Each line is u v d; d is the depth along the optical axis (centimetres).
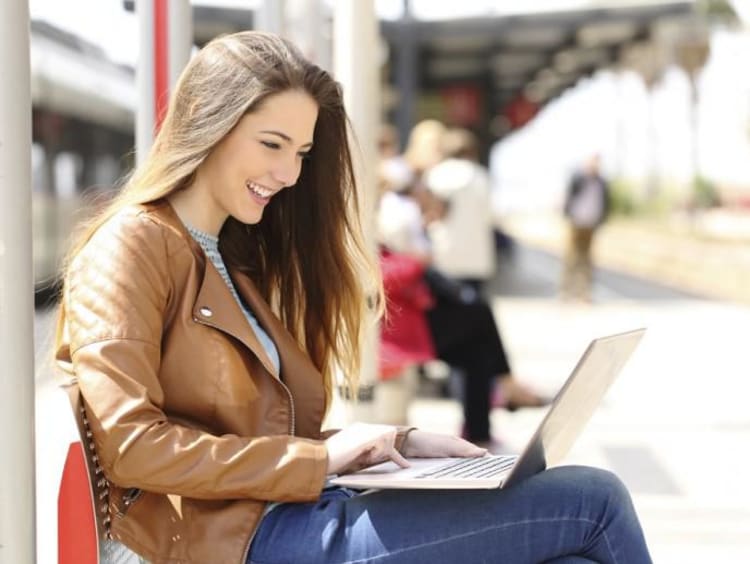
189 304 336
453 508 325
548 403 937
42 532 676
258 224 405
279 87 340
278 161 345
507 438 1016
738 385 1388
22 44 304
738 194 5528
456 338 886
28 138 307
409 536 321
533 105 4966
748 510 802
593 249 2588
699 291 2947
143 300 323
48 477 780
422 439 377
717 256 3459
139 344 319
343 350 413
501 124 5053
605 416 1176
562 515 328
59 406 317
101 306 321
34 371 312
